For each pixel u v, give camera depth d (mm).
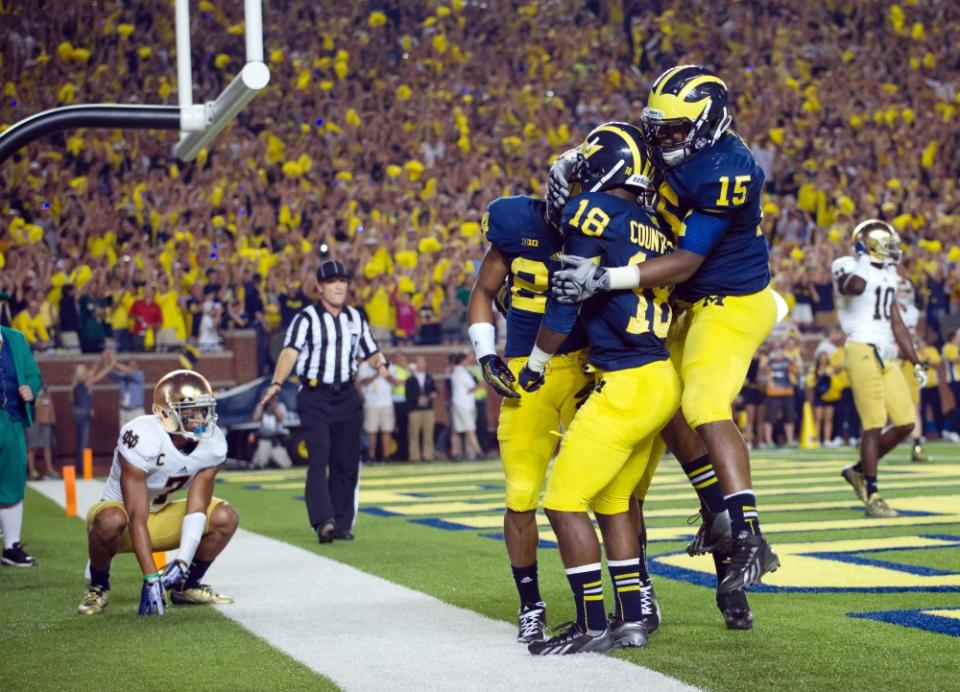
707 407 7430
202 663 7312
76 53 41938
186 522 9258
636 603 7438
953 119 47625
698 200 7305
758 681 6344
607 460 7156
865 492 14445
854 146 45406
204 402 9109
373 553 12422
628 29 49031
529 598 7762
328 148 41531
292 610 9180
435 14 46719
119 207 36875
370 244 36750
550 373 7590
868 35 49594
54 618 9148
